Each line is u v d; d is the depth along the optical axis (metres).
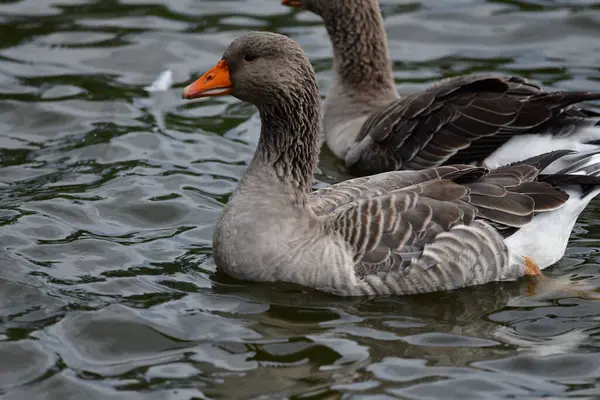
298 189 13.52
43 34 23.42
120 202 16.31
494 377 11.36
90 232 15.23
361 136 18.31
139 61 22.41
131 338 12.18
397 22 24.44
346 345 12.08
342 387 11.12
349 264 13.09
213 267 14.20
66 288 13.41
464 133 17.00
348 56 19.36
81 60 22.30
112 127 19.42
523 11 24.80
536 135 16.81
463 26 24.22
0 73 21.44
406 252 13.11
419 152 17.30
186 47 23.05
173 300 13.16
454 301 13.24
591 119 16.89
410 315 12.88
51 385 11.17
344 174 18.17
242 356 11.79
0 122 19.44
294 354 11.86
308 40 23.58
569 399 10.91
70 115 19.83
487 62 22.45
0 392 11.09
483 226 13.38
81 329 12.32
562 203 13.77
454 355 11.87
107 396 10.95
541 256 13.97
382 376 11.35
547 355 11.84
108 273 13.93
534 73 21.77
